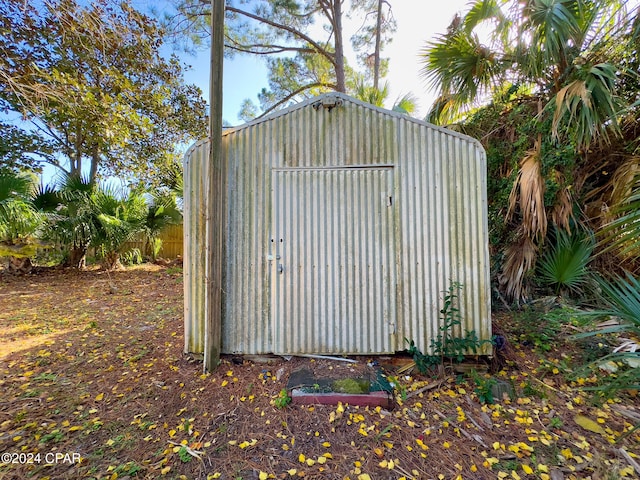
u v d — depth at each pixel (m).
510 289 4.01
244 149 3.04
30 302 5.43
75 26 5.22
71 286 6.75
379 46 8.88
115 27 5.66
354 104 3.04
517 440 2.02
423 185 2.97
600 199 3.79
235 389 2.55
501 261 4.20
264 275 2.99
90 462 1.81
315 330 2.96
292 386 2.50
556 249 3.79
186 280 2.98
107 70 5.57
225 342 2.97
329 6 8.42
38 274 7.79
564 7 3.31
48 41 6.06
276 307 2.97
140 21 6.26
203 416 2.24
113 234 7.21
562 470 1.76
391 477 1.72
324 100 3.03
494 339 2.89
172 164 8.94
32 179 7.40
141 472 1.74
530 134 3.98
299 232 3.00
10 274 7.63
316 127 3.04
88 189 7.54
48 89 4.76
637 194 1.73
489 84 4.32
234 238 3.00
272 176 3.03
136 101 6.80
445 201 2.95
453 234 2.93
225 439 2.02
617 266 3.44
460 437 2.04
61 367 2.97
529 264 3.86
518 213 4.15
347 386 2.46
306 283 2.97
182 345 3.43
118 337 3.75
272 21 8.33
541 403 2.39
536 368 2.82
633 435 2.04
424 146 2.99
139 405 2.37
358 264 2.97
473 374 2.63
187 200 2.99
